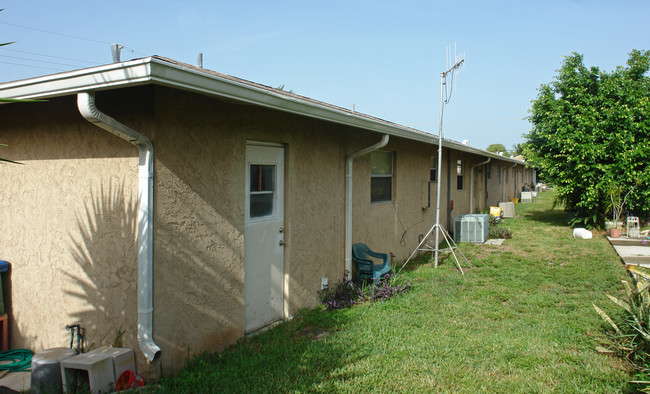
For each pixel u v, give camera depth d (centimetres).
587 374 405
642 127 1246
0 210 480
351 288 672
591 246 1130
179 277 409
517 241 1252
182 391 360
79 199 421
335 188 673
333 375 400
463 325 541
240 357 434
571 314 578
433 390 378
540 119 1429
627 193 1294
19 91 370
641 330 429
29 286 459
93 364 349
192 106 418
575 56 1346
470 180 1734
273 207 561
